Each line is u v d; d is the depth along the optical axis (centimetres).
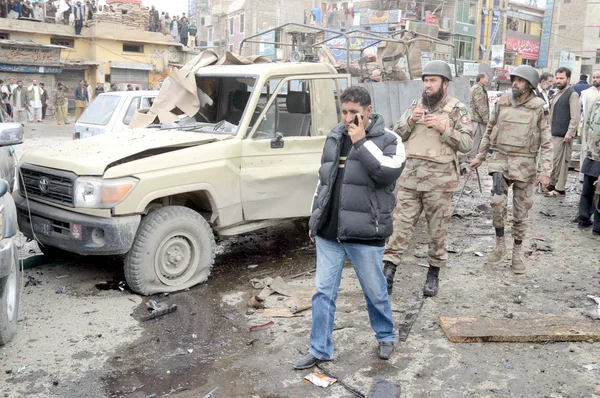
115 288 509
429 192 463
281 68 571
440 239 479
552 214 809
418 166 463
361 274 357
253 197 543
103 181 461
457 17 4403
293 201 571
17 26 2997
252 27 4381
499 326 418
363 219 340
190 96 598
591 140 693
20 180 525
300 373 361
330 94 608
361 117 329
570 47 5756
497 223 566
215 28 5000
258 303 468
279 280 520
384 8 4291
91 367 368
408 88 747
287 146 564
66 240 488
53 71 3061
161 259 493
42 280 528
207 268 524
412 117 455
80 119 1020
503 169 548
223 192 520
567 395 333
